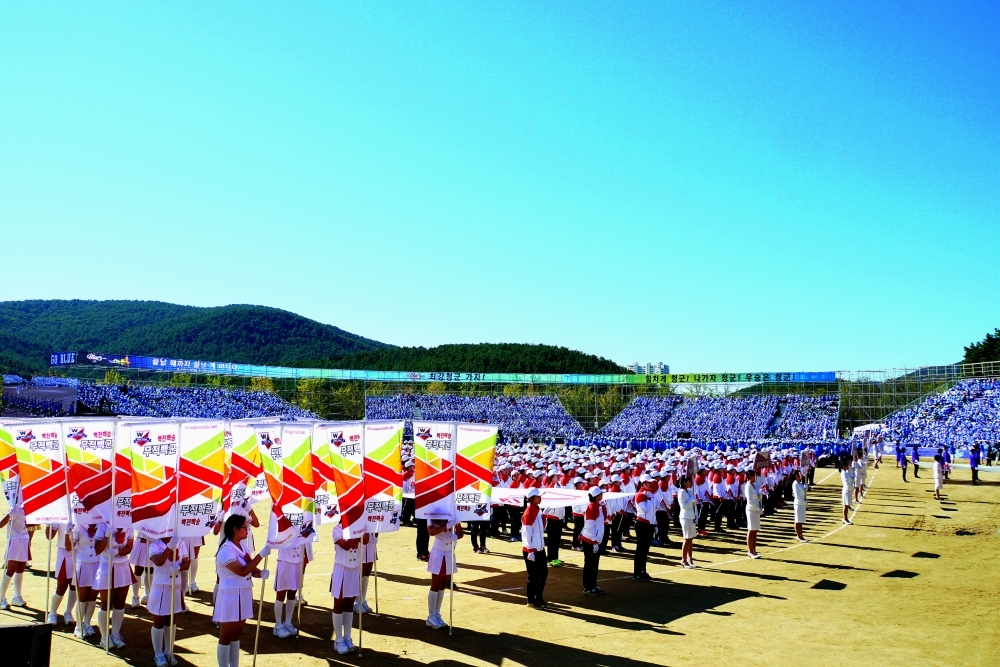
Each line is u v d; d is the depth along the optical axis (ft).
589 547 54.80
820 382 254.47
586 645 42.04
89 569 41.91
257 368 290.56
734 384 269.23
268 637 43.06
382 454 43.52
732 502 88.43
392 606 50.72
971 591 56.49
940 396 224.53
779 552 73.20
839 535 83.25
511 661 38.99
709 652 40.98
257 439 45.68
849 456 109.91
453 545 45.32
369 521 42.60
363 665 38.06
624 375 275.59
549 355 467.11
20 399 237.25
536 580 50.88
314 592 55.62
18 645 27.66
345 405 308.19
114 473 40.29
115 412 244.63
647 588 57.21
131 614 48.06
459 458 45.39
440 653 40.24
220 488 40.50
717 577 61.46
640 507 60.80
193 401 271.28
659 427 271.08
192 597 52.13
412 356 493.77
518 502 63.52
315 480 44.32
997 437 180.65
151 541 38.24
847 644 42.73
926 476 150.00
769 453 117.50
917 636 44.45
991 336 323.57
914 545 76.64
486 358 460.55
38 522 43.09
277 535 40.88
